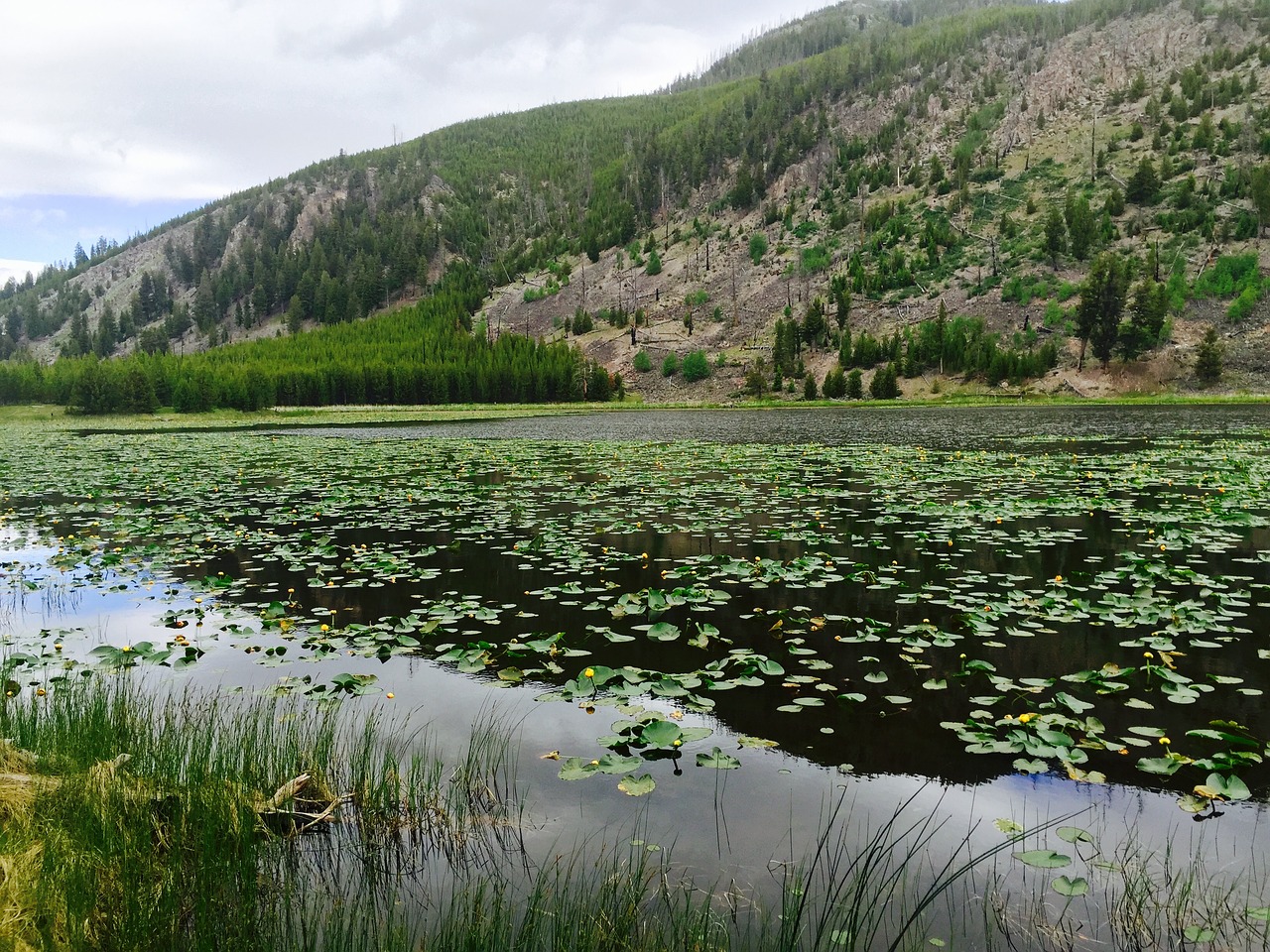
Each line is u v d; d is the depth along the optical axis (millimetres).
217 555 10281
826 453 24203
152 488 17594
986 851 3586
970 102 141875
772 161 148125
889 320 95312
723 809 3986
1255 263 78625
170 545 10977
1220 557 9180
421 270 160750
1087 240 91875
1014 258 96438
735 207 141250
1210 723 4816
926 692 5523
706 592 7898
